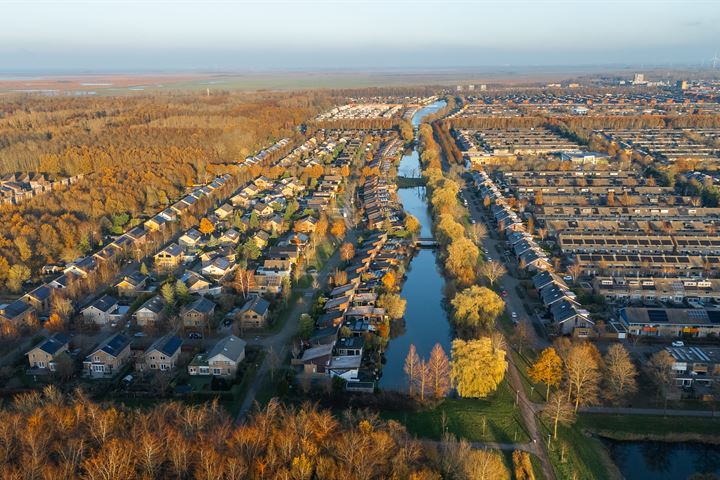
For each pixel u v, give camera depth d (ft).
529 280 561.02
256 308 488.44
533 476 306.55
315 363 409.49
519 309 508.94
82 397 343.67
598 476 311.06
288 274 577.84
